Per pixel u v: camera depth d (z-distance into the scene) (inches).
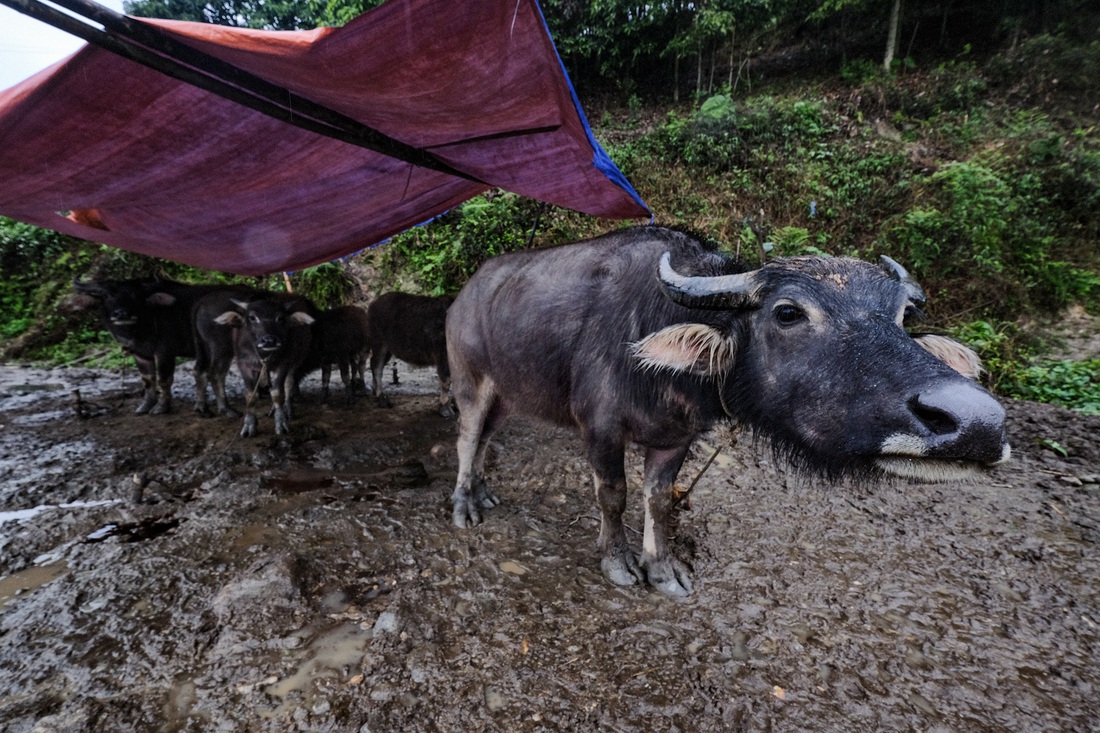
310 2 552.4
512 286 129.1
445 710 83.5
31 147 121.6
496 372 135.9
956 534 136.0
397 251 418.9
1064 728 81.0
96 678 90.1
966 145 439.5
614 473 112.3
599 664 93.0
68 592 112.8
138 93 106.5
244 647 97.3
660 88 644.7
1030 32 561.0
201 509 151.8
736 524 140.5
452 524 143.3
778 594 111.9
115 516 148.3
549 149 151.2
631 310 104.4
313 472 181.0
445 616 105.7
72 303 316.2
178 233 199.3
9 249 442.0
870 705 84.6
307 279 439.2
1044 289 351.3
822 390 75.9
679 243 107.8
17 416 245.6
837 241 375.9
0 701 85.2
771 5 575.2
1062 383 264.2
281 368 214.2
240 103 111.7
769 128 459.2
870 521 142.3
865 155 426.9
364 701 85.3
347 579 118.3
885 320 75.8
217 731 80.2
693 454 187.5
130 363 364.8
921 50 594.9
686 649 96.6
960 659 94.5
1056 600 110.7
